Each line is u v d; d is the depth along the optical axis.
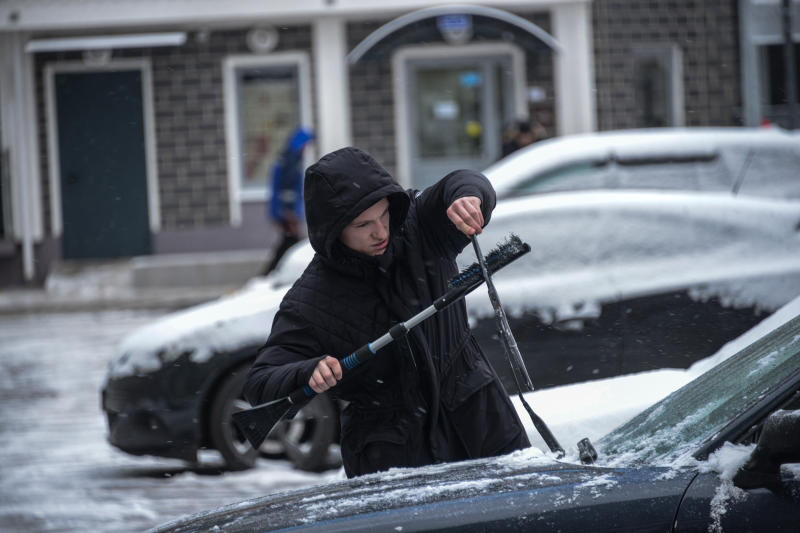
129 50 50.28
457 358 9.45
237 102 50.75
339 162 8.88
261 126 51.00
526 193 20.41
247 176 51.28
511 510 6.86
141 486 18.30
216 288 45.66
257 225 50.94
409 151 51.00
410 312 9.20
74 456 20.78
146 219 51.12
